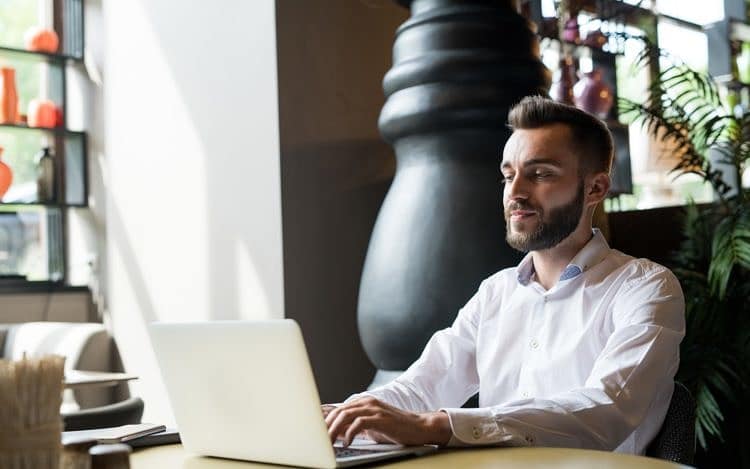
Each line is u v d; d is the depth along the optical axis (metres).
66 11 5.23
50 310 5.10
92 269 5.07
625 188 4.57
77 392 4.68
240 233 3.98
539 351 2.04
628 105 4.12
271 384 1.41
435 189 3.21
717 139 3.79
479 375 2.14
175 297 4.43
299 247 3.79
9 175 5.03
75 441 1.14
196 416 1.57
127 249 4.80
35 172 5.29
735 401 3.53
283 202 3.75
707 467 3.86
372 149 4.03
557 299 2.04
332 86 3.92
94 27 5.11
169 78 4.42
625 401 1.72
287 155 3.77
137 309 4.72
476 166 3.22
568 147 1.98
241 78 3.95
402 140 3.34
